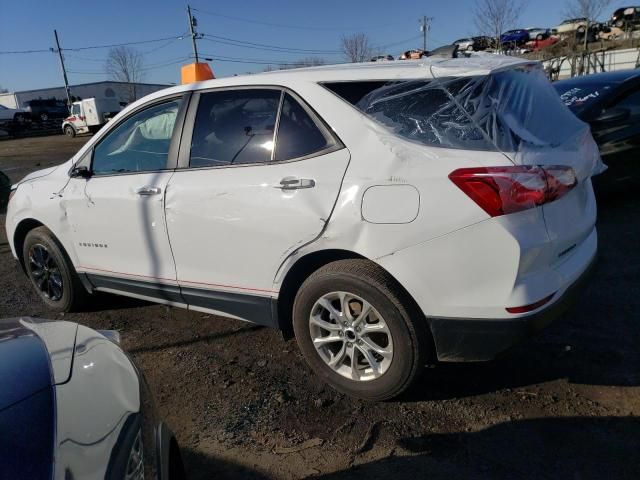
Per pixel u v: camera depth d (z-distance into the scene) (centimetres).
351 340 294
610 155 596
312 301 299
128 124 381
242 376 338
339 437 275
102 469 149
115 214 373
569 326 365
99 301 476
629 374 307
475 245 252
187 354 371
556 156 270
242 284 323
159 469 177
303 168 292
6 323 227
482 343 262
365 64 315
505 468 245
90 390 177
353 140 282
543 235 255
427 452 259
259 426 288
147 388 211
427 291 264
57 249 428
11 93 5897
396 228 264
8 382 167
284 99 309
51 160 2083
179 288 355
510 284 251
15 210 452
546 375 313
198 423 294
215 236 323
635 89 611
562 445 257
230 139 325
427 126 271
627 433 261
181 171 341
